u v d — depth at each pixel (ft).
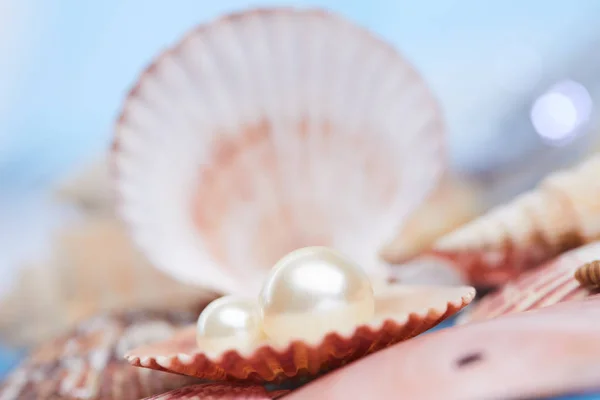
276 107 0.43
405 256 0.54
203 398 0.22
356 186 0.43
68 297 0.59
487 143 1.07
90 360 0.34
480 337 0.19
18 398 0.32
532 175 0.95
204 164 0.41
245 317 0.24
